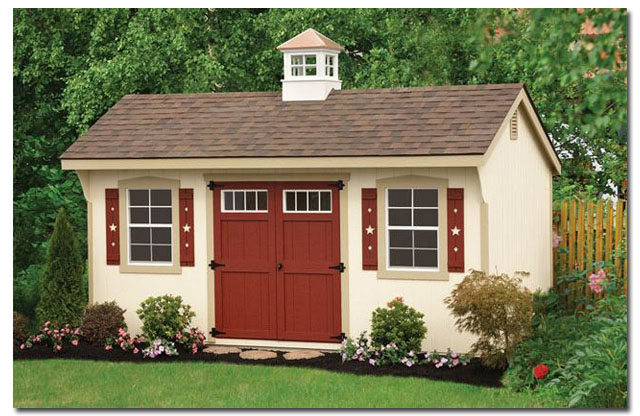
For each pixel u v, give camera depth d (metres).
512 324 12.43
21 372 13.48
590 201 16.48
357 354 13.46
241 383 12.71
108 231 15.09
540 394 11.78
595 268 16.31
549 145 15.94
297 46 15.35
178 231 14.78
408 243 13.78
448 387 12.30
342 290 14.02
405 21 19.14
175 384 12.76
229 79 19.78
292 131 14.46
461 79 19.70
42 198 19.94
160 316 14.17
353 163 13.50
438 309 13.55
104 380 13.03
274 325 14.40
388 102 14.76
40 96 21.00
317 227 14.14
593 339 12.33
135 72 18.97
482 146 12.96
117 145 14.90
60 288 14.95
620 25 10.66
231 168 14.16
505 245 14.10
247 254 14.50
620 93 10.95
